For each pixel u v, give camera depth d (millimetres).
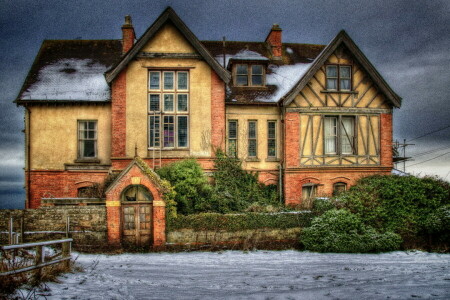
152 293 8305
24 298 7215
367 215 16734
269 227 16250
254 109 20828
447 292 8328
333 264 13023
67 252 10500
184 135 19438
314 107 20125
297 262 13406
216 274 11039
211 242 15773
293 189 19766
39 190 19828
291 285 9336
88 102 20000
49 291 8023
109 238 15438
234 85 21562
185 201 16734
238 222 16047
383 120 20656
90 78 21297
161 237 15516
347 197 17453
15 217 15414
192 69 19531
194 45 19219
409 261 13758
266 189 20297
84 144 20234
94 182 19938
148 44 19344
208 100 19562
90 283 9094
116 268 11820
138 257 14320
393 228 16672
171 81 19562
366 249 15352
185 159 18438
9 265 8320
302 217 16594
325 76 20297
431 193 17625
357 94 20531
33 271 8875
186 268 12117
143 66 19312
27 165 19828
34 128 20016
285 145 19891
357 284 9414
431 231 16297
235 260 13773
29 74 21188
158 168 18469
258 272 11430
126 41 22297
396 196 17172
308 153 19984
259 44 25141
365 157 20359
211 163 19312
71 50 23141
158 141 19234
